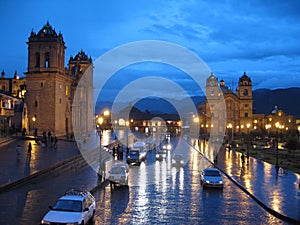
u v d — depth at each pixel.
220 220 17.80
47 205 18.92
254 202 22.25
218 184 26.55
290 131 82.62
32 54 70.62
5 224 15.50
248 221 17.73
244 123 112.50
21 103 69.81
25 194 21.81
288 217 17.89
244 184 27.97
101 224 16.56
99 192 24.39
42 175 28.70
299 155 54.06
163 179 30.31
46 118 69.81
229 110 106.31
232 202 22.12
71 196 16.06
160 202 21.59
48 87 70.00
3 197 20.86
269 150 63.50
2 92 62.03
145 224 16.77
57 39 70.38
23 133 61.59
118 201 21.58
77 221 14.22
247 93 113.62
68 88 77.88
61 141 61.72
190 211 19.50
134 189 25.67
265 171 36.53
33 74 69.88
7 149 45.81
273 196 23.12
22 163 33.03
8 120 63.81
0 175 26.27
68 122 77.69
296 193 24.25
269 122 125.69
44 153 42.19
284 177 32.16
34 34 71.38
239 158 50.50
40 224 14.32
